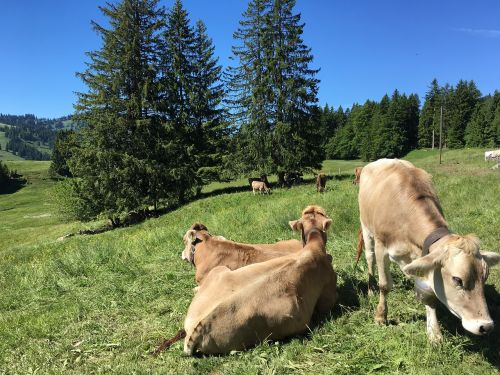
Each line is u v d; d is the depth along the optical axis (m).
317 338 4.58
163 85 30.80
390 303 5.38
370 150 87.31
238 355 4.39
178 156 31.95
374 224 4.68
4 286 8.62
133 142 30.39
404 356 4.08
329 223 5.66
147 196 30.83
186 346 4.46
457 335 4.36
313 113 33.72
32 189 80.62
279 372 4.09
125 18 29.97
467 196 12.33
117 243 11.91
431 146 90.94
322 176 22.05
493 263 3.43
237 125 34.62
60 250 16.27
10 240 35.97
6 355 5.25
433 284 3.59
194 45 36.47
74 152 30.27
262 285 4.58
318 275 5.03
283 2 32.81
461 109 88.25
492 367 3.88
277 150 33.25
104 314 6.18
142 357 4.76
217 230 11.80
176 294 6.59
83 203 31.67
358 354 4.21
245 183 44.31
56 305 6.86
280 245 6.47
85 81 29.72
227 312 4.39
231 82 34.78
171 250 9.59
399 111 87.00
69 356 5.00
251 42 33.75
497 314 4.88
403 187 4.36
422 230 3.98
